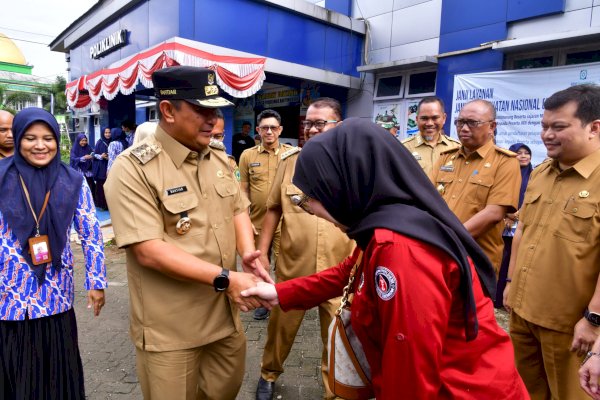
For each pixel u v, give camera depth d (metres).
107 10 8.97
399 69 7.49
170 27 6.69
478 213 2.63
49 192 2.10
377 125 1.16
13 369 1.99
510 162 2.66
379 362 1.21
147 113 14.82
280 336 2.49
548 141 1.93
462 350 1.12
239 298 1.65
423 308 0.98
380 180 1.09
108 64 9.77
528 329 2.10
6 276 1.99
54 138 2.12
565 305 1.88
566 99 1.86
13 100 29.22
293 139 9.12
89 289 2.30
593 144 1.88
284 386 2.78
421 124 3.78
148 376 1.76
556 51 5.71
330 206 1.16
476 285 1.17
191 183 1.74
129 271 1.78
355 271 1.35
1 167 2.06
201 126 1.66
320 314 2.37
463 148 2.93
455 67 6.65
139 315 1.73
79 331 3.50
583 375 1.60
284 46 7.43
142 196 1.61
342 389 1.32
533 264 2.02
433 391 1.00
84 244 2.29
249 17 7.00
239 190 2.06
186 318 1.73
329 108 2.38
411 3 7.37
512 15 5.96
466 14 6.50
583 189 1.87
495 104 5.93
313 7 7.57
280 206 2.60
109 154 8.14
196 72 1.61
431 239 1.02
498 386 1.12
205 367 1.98
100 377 2.84
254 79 6.50
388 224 1.04
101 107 11.26
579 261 1.83
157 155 1.66
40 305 2.03
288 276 2.49
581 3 5.38
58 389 2.10
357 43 8.29
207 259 1.77
